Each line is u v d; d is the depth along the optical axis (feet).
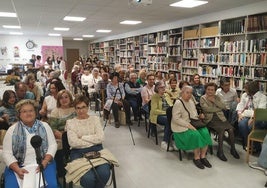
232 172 9.50
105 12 20.17
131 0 14.42
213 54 19.93
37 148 5.56
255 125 10.76
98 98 19.29
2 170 7.23
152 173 9.42
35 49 43.96
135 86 17.61
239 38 17.94
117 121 15.52
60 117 9.20
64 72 31.99
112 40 43.91
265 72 15.20
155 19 23.76
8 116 9.69
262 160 9.12
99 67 27.04
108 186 8.38
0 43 41.34
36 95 14.26
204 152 10.14
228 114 13.17
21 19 24.56
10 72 24.48
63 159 7.57
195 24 21.65
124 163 10.28
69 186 7.43
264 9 15.10
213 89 11.48
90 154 7.31
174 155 11.14
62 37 47.75
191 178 9.05
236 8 17.19
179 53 24.02
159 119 12.23
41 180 5.87
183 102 10.65
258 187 8.44
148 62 30.40
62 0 15.87
